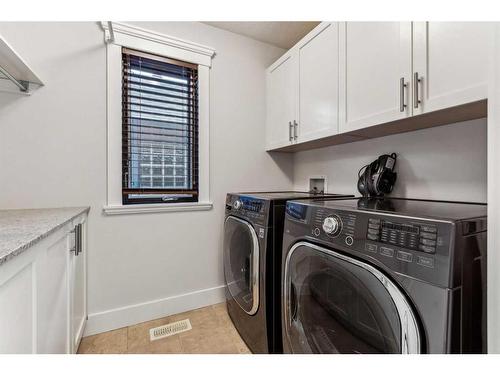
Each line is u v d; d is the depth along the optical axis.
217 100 2.00
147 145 1.76
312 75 1.62
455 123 1.17
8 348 0.56
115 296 1.65
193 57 1.87
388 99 1.12
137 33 1.67
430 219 0.61
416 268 0.61
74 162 1.51
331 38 1.46
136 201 1.72
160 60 1.77
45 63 1.43
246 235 1.49
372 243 0.73
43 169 1.43
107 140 1.60
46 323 0.80
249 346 1.42
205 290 1.96
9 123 1.35
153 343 1.49
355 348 0.80
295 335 1.05
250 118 2.15
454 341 0.55
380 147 1.54
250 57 2.14
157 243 1.78
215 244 2.00
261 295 1.29
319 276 0.95
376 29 1.18
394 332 0.66
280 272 1.28
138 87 1.71
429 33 0.96
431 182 1.28
